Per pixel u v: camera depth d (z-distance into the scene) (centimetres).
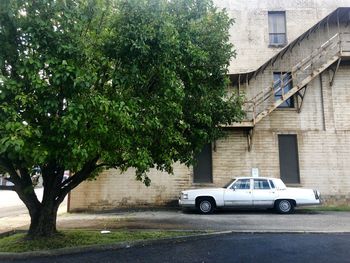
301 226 1201
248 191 1564
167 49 791
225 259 770
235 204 1558
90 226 1241
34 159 716
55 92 732
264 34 1972
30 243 881
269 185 1578
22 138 666
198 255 812
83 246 870
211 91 1048
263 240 971
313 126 1839
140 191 1773
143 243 940
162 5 815
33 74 696
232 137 1827
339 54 1766
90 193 1761
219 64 1012
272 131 1831
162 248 895
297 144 1825
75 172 956
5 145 626
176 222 1317
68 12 743
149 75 841
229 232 1082
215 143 1816
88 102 721
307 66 1841
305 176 1797
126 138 792
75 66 712
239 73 1803
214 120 1096
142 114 832
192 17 956
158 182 1784
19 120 700
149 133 863
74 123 683
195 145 1046
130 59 794
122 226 1232
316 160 1809
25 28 722
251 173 1794
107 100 741
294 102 1869
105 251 870
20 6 727
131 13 782
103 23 827
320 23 1861
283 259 763
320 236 1024
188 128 999
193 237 1010
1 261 787
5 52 748
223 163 1803
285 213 1549
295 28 1973
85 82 705
